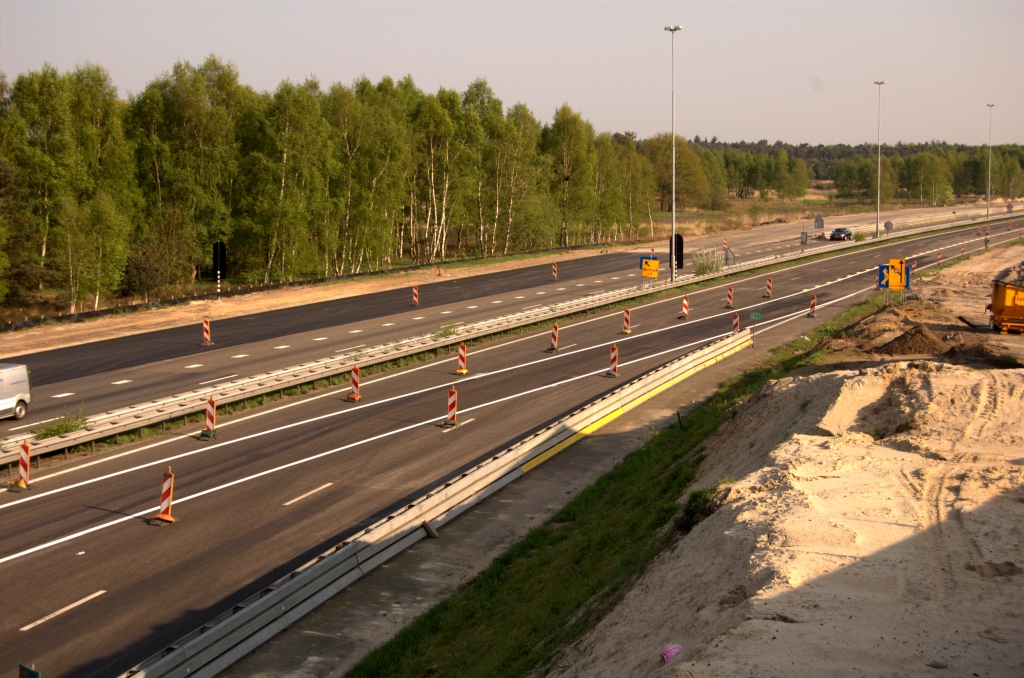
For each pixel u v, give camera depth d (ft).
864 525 35.19
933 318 126.52
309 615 45.27
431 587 48.75
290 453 72.28
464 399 90.63
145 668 35.55
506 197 262.06
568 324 138.00
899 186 618.03
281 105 184.96
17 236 159.74
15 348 116.47
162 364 106.52
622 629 33.35
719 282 187.83
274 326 133.18
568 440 76.23
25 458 63.67
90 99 172.55
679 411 82.89
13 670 39.32
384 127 210.79
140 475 66.74
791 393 62.69
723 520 38.73
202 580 48.65
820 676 24.21
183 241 179.52
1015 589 29.14
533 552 52.01
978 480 39.60
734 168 625.00
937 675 24.21
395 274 197.16
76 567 50.26
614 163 305.94
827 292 169.99
